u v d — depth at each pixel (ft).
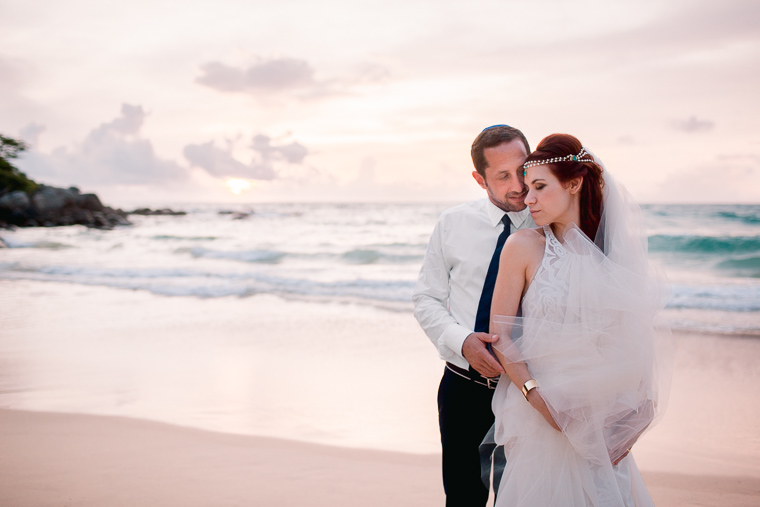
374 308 29.17
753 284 37.58
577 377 5.66
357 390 16.02
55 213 137.28
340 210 222.28
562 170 5.94
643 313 5.73
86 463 11.30
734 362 18.70
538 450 5.99
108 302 31.32
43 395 15.74
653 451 11.84
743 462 11.18
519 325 6.06
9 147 165.48
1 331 23.97
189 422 13.64
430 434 12.84
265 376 17.38
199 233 100.99
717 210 120.67
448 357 7.29
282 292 34.55
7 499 9.71
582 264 5.80
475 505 7.36
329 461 11.46
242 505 9.61
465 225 7.55
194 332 23.66
